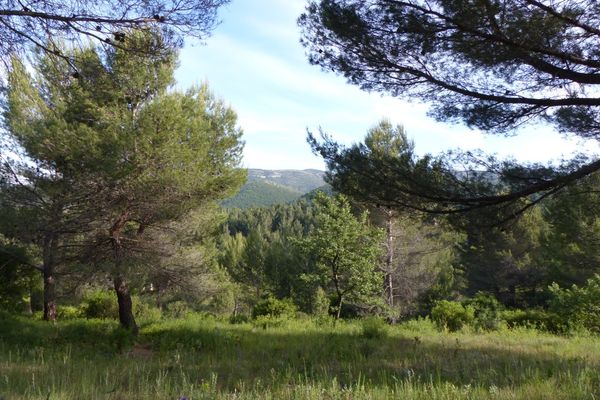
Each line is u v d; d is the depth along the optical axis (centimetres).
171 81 1094
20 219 1044
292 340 1009
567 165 670
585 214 712
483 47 618
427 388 470
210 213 1335
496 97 677
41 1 468
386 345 905
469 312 1359
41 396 439
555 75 623
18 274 1599
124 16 492
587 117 659
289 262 3669
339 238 1745
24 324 1070
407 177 695
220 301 3188
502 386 471
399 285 2230
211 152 1218
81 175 1024
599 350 837
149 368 636
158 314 1842
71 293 1268
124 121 1022
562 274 2122
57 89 1050
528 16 577
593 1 577
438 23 627
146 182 1035
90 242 1141
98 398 441
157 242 1209
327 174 759
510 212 707
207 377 591
